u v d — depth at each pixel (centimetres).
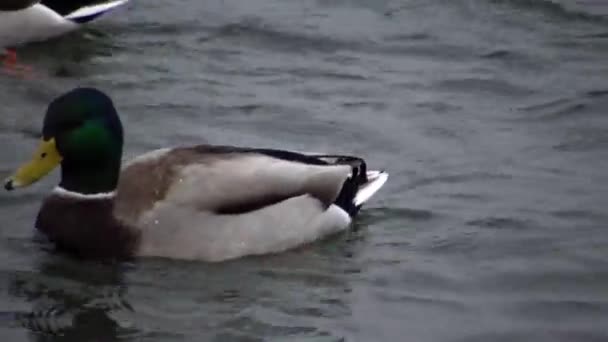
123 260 1249
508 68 1767
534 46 1830
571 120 1625
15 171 1421
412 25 1884
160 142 1517
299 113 1614
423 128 1592
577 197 1412
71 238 1263
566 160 1512
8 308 1167
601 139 1569
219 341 1128
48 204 1286
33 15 1778
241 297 1202
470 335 1155
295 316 1174
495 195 1417
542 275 1258
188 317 1166
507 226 1350
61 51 1773
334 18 1900
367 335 1149
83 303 1181
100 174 1268
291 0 1953
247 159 1286
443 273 1259
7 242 1280
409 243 1316
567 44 1839
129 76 1706
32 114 1585
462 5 1945
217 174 1264
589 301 1215
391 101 1664
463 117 1625
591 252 1298
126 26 1850
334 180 1310
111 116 1272
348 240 1313
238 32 1845
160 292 1203
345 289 1224
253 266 1254
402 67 1766
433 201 1402
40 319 1151
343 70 1750
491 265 1277
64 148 1270
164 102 1630
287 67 1755
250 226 1262
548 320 1183
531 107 1661
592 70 1764
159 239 1249
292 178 1287
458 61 1788
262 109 1622
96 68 1728
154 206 1252
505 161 1506
